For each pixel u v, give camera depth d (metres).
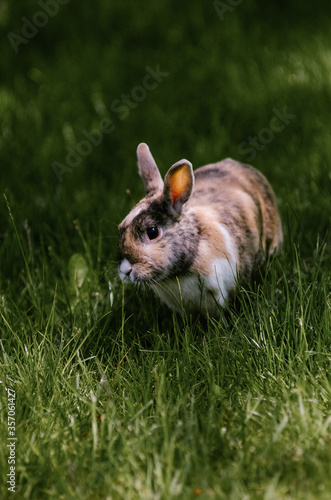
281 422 6.05
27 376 7.13
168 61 15.62
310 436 6.02
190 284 7.80
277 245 9.47
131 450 6.03
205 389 6.89
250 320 7.43
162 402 6.63
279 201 10.41
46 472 5.95
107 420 6.41
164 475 5.78
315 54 15.26
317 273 7.91
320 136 12.27
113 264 9.06
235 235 8.16
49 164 12.21
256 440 6.08
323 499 5.36
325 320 7.30
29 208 10.50
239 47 15.96
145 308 8.37
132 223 7.51
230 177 9.09
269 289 7.97
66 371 7.29
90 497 5.72
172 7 17.86
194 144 12.62
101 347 7.78
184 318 7.93
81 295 8.79
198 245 7.67
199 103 13.84
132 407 6.52
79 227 10.02
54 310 8.42
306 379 6.79
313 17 17.42
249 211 8.59
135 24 17.14
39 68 15.80
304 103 13.35
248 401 6.47
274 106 13.35
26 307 8.76
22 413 6.70
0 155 12.39
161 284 7.79
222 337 7.46
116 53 16.06
